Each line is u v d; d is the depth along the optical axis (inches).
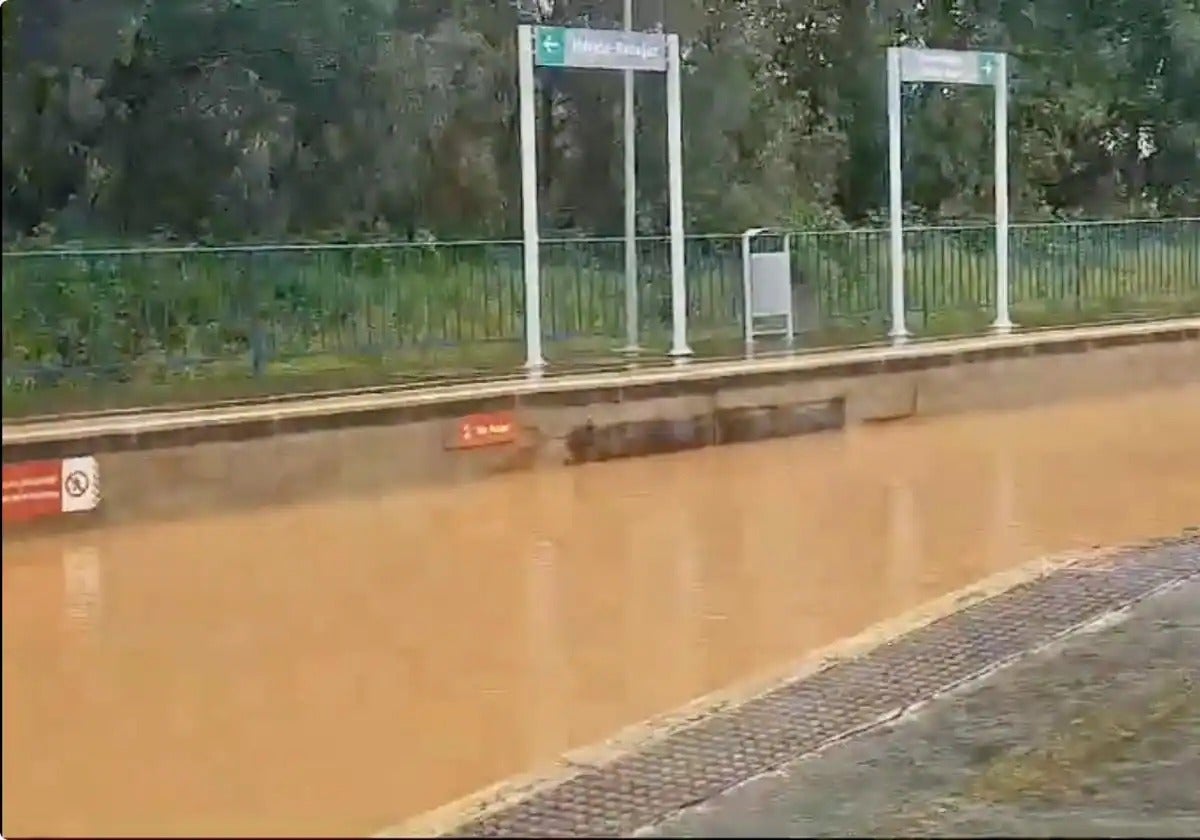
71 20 474.3
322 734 202.1
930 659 242.4
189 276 403.2
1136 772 202.2
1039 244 647.1
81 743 196.2
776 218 665.0
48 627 245.6
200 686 219.8
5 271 362.0
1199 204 828.0
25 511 301.0
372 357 445.4
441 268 466.9
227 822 173.5
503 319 480.7
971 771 200.4
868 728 215.0
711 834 177.0
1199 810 189.9
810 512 344.2
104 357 379.6
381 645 241.9
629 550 307.9
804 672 234.5
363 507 344.2
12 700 210.8
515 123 626.5
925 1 810.8
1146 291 688.4
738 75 700.0
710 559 301.0
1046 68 825.5
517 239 561.6
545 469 391.2
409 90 595.2
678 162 486.3
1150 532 327.9
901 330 544.1
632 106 527.5
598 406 402.6
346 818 176.2
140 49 512.7
